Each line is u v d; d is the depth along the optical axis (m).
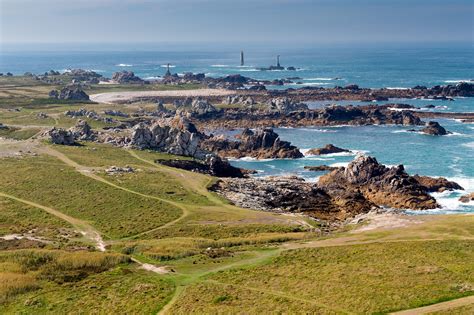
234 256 87.06
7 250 95.88
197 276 77.69
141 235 107.19
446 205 150.12
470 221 97.75
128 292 72.25
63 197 132.25
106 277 79.62
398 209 147.50
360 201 148.25
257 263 81.69
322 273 73.31
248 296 67.00
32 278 79.69
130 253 93.31
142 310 66.00
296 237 100.19
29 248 97.25
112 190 138.50
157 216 119.44
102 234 108.00
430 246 81.38
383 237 91.44
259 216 121.56
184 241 98.94
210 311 62.81
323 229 111.25
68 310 67.88
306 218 123.94
